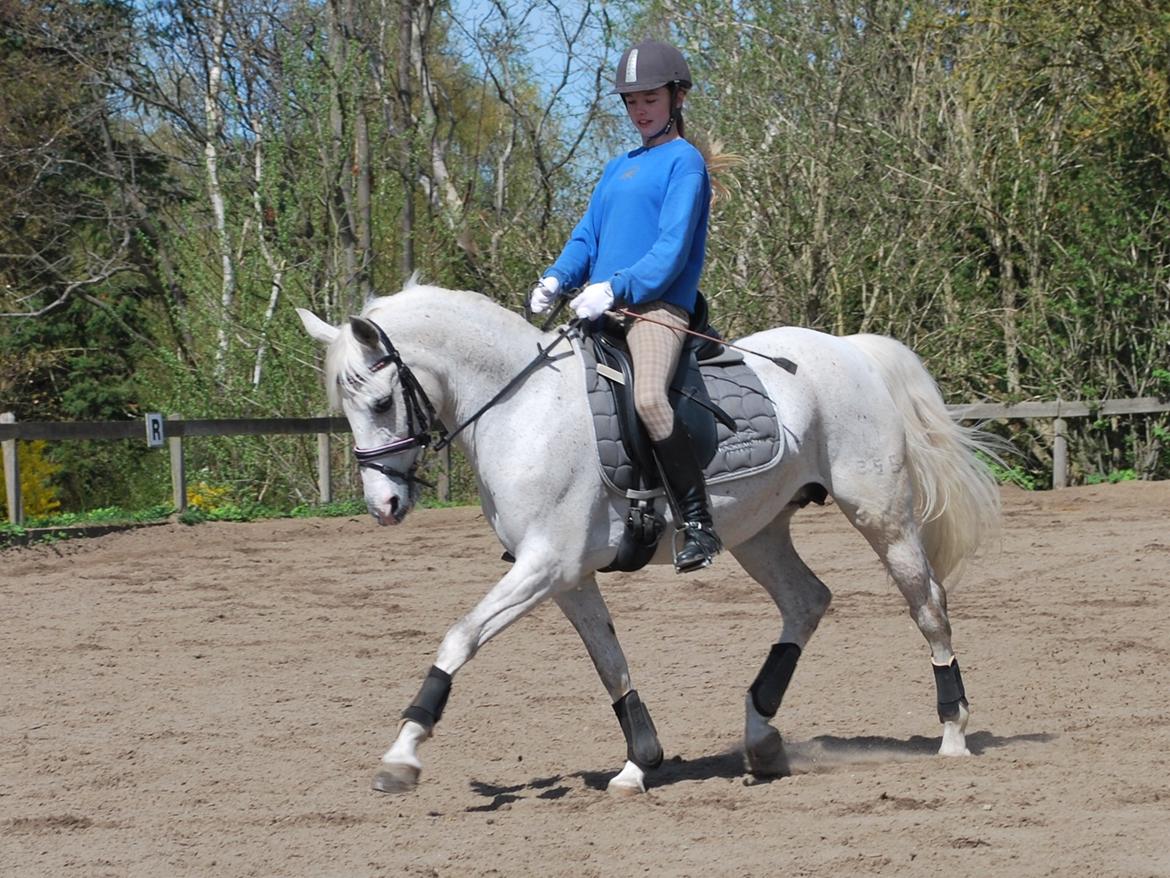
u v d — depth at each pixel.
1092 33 22.20
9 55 27.12
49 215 27.53
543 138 27.22
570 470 6.35
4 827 6.05
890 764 6.99
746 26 23.22
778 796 6.32
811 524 17.86
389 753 6.05
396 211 24.00
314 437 22.48
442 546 16.69
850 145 23.03
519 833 5.80
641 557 6.62
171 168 32.12
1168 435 22.59
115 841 5.84
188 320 23.48
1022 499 20.11
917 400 7.48
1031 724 7.71
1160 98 21.42
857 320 23.62
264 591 13.50
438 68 31.67
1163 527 16.34
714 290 22.94
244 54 26.86
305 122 23.36
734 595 12.49
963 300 24.20
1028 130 23.44
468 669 9.67
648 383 6.40
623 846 5.55
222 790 6.71
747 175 22.47
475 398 6.46
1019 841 5.33
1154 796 5.95
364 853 5.57
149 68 28.23
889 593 12.36
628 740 6.59
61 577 14.72
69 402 28.86
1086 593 11.98
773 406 6.90
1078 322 23.38
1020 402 23.47
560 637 10.81
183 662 10.09
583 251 6.94
